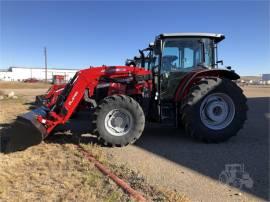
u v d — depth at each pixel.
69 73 119.69
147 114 8.98
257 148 7.80
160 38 9.05
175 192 5.08
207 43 9.23
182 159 6.89
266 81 84.38
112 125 8.05
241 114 8.48
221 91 8.39
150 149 7.79
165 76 8.94
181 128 9.81
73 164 6.51
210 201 4.83
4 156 7.11
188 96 8.39
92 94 8.51
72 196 4.93
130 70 8.92
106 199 4.79
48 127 7.84
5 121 12.23
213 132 8.33
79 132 9.66
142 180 5.61
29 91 39.56
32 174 5.86
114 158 6.99
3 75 112.69
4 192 5.07
